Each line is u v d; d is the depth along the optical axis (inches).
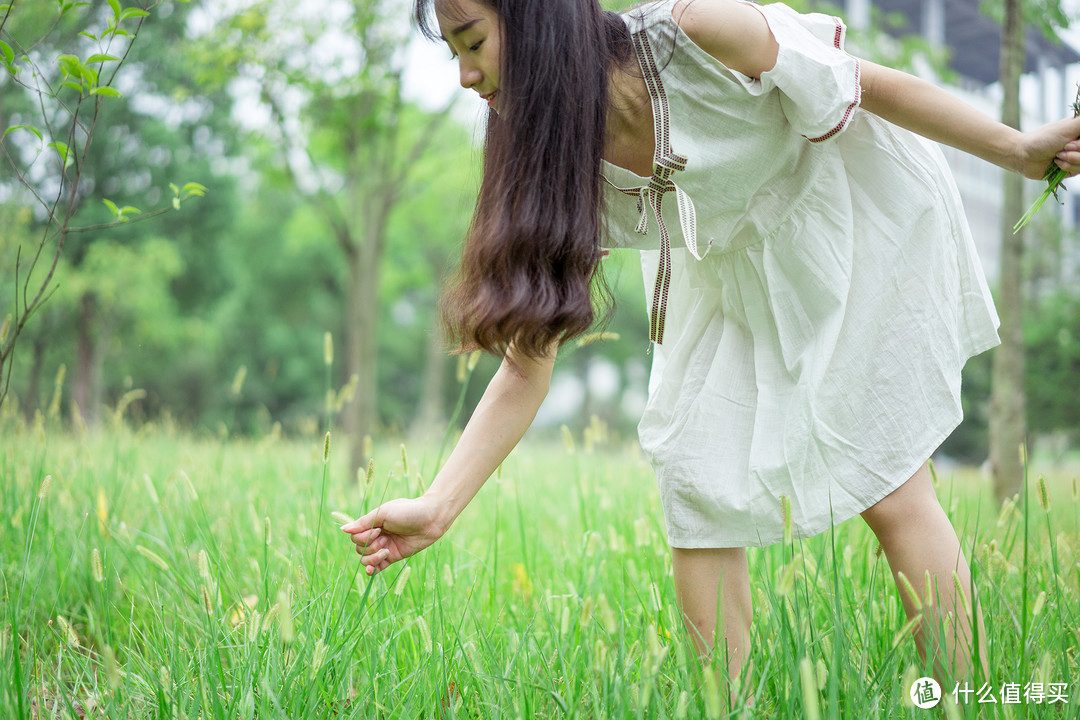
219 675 67.5
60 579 99.0
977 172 856.3
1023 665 64.0
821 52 64.2
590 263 61.2
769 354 69.8
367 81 243.1
